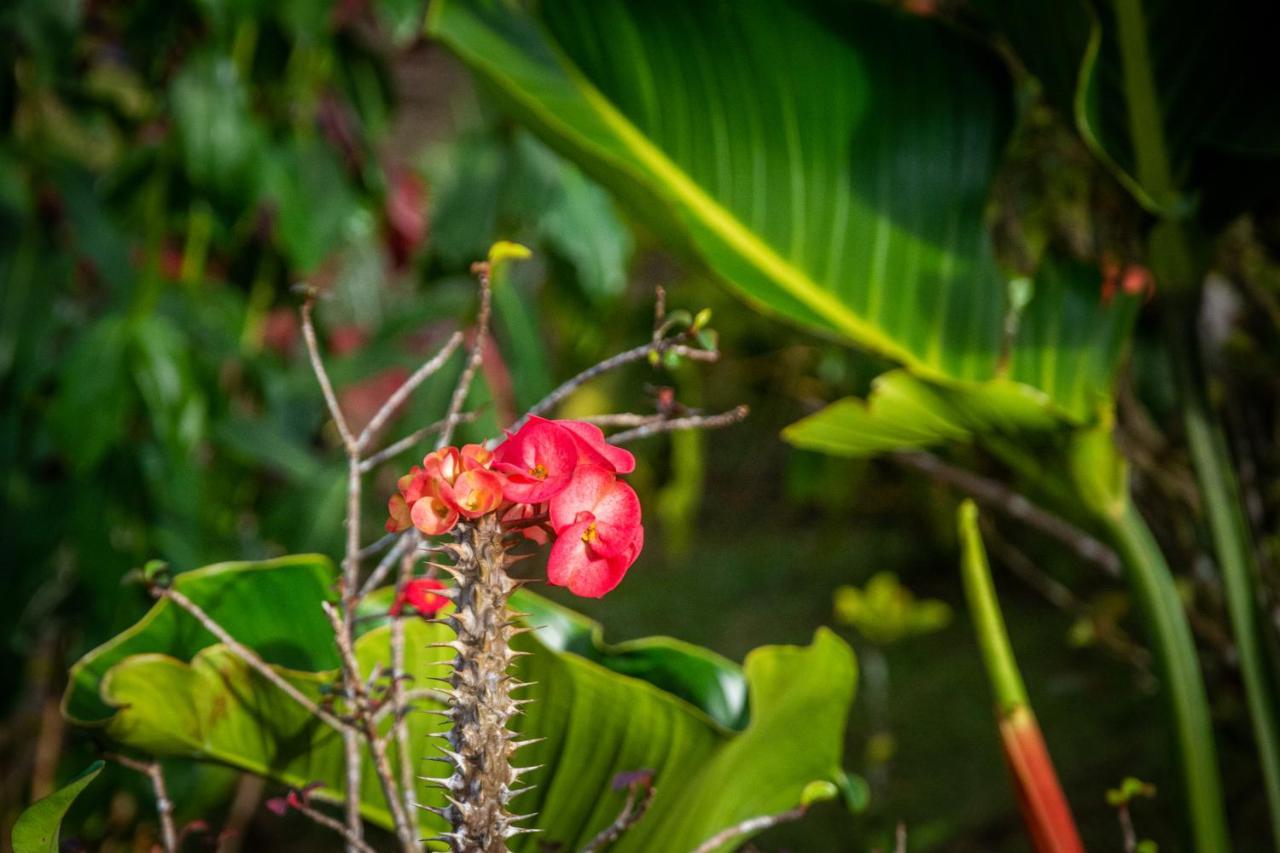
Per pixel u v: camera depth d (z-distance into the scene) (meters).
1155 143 1.07
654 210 1.10
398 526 0.79
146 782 1.31
